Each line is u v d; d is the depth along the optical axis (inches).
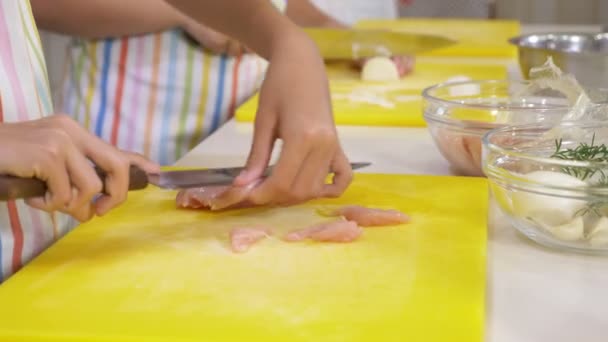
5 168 29.9
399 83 70.7
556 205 33.8
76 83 77.0
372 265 32.7
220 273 32.4
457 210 39.2
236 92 77.0
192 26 73.1
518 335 27.9
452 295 29.9
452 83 50.0
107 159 32.0
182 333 27.6
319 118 37.2
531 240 36.3
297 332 27.4
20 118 39.6
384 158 51.1
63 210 31.6
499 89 49.5
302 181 37.6
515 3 159.2
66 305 29.9
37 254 38.1
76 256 34.5
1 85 38.9
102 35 74.0
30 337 27.9
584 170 33.4
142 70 75.8
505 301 30.4
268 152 38.4
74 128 32.0
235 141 55.9
